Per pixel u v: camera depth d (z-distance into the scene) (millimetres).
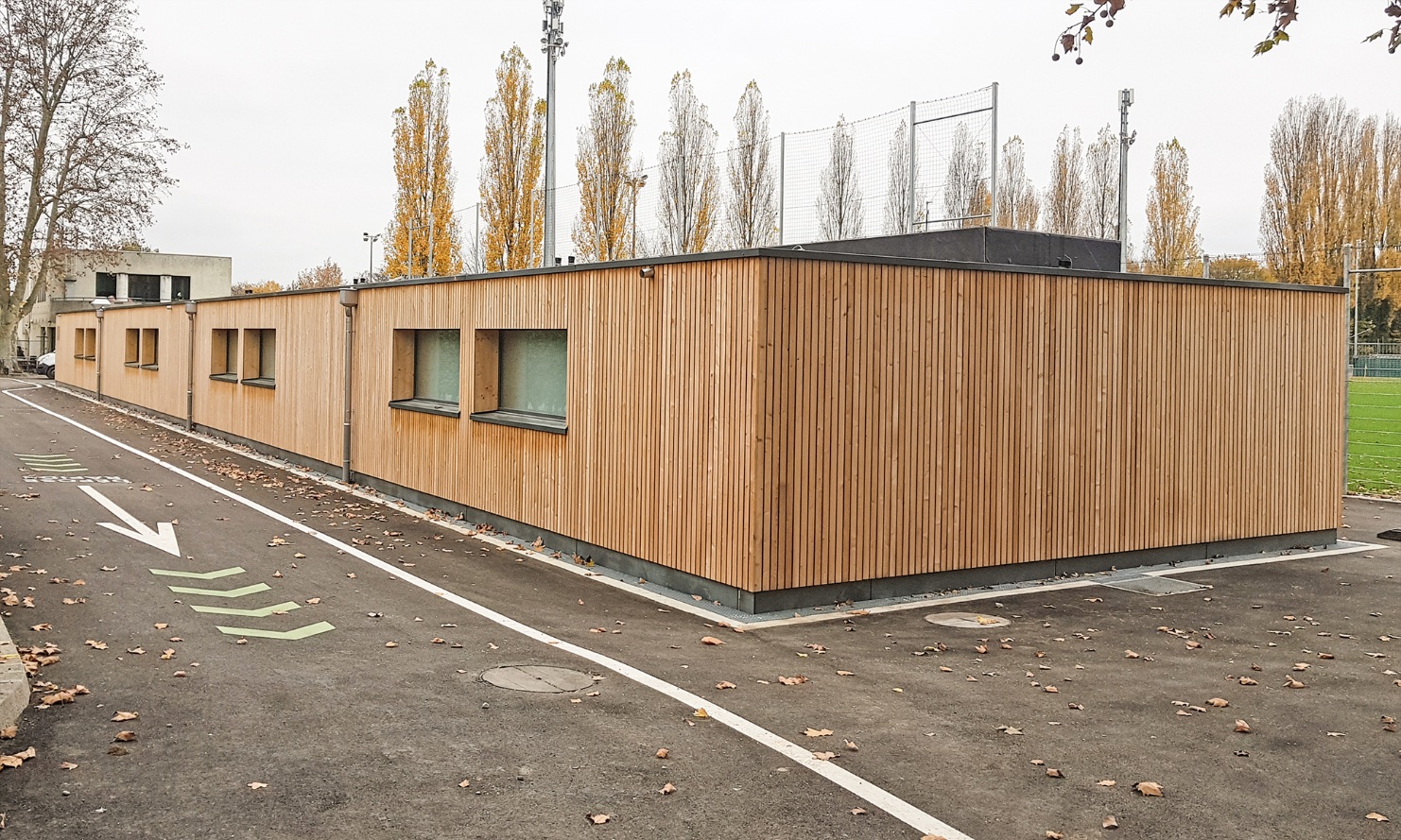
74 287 63812
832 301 10500
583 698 7223
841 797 5633
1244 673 8398
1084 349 12469
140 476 18672
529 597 10641
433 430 16359
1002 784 5879
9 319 50688
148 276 65625
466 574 11727
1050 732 6785
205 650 8125
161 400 31062
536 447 13742
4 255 48875
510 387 15008
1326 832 5367
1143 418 13031
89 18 46219
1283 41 5363
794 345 10242
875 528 10922
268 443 22938
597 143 38125
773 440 10141
